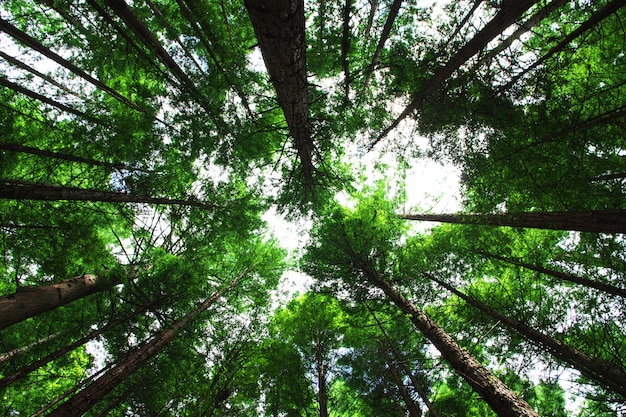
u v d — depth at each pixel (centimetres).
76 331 758
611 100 592
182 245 975
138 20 588
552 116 605
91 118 708
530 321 816
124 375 613
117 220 887
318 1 764
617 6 506
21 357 753
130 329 762
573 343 806
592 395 711
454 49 661
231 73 742
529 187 677
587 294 815
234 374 962
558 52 600
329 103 864
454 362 677
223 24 809
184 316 834
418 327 828
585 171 620
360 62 873
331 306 1160
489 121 668
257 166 989
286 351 1097
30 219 671
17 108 689
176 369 807
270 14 413
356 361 1134
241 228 998
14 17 663
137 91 776
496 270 1023
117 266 760
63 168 780
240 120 823
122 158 757
